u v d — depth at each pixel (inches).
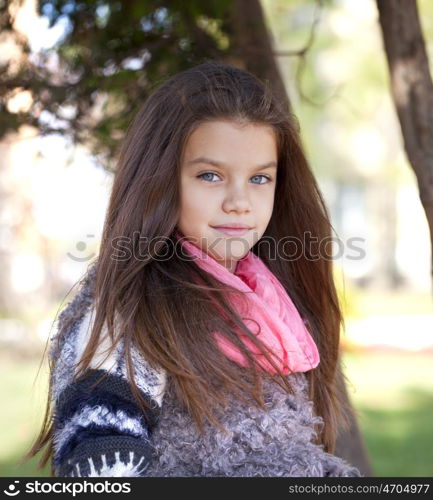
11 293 524.7
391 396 374.9
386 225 1001.5
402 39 99.9
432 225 98.7
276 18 304.0
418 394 378.3
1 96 127.3
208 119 70.2
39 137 129.3
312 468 68.1
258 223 72.6
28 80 127.4
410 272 1070.4
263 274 77.5
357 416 120.1
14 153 397.1
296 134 80.4
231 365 69.6
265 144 72.2
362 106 577.6
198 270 71.1
